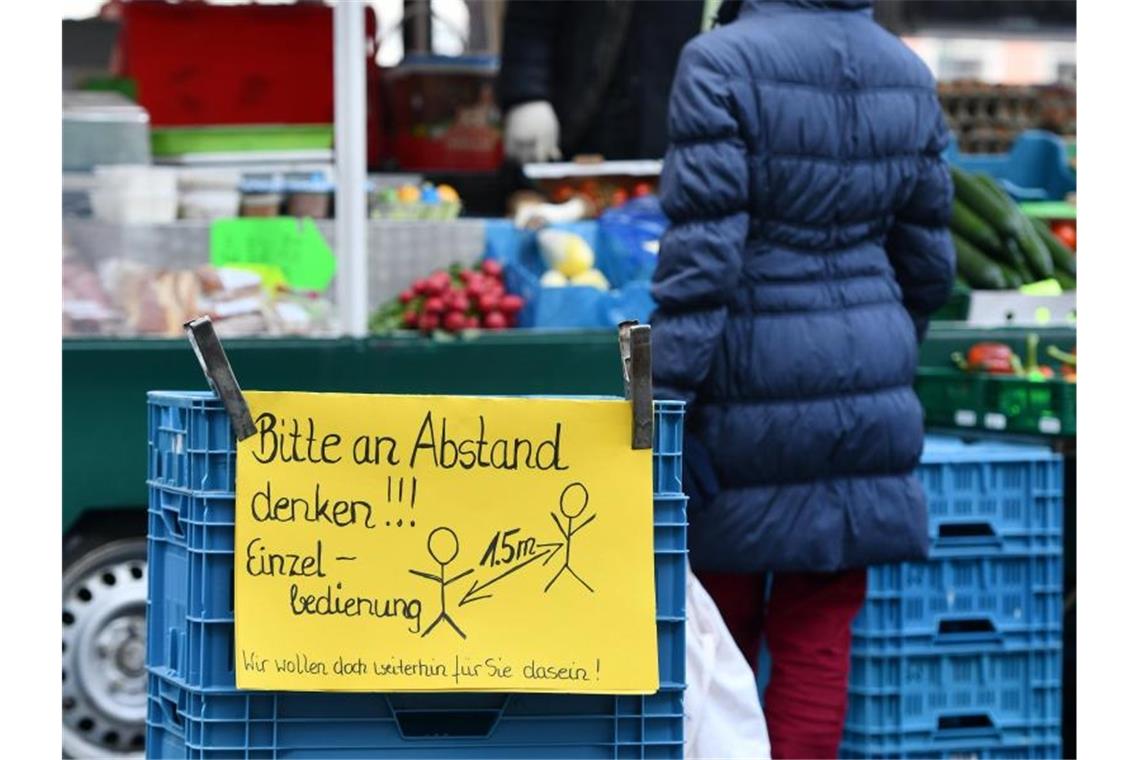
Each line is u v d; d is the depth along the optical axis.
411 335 6.39
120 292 6.63
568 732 3.36
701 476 4.82
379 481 3.28
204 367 3.23
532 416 3.31
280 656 3.22
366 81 7.90
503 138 7.82
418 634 3.26
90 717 6.39
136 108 6.98
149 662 3.50
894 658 5.93
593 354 6.51
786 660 5.16
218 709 3.26
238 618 3.21
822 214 4.89
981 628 6.13
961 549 5.99
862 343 4.94
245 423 3.24
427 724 3.50
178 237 6.70
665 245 4.81
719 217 4.75
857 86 4.91
